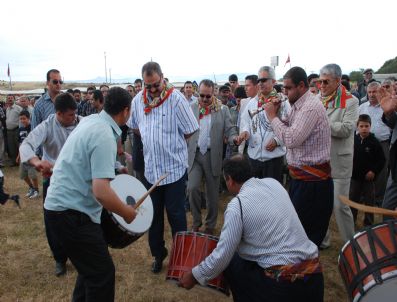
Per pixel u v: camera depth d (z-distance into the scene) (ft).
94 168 8.78
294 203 12.23
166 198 13.66
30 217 20.04
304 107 11.50
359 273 7.98
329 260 15.12
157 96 13.37
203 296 12.67
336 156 14.23
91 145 8.90
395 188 13.03
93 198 9.35
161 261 14.16
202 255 10.03
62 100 12.32
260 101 15.72
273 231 8.65
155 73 12.99
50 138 12.80
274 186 9.14
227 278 9.58
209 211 17.33
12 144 33.63
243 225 8.75
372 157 17.31
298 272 8.52
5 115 34.22
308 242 9.02
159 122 13.34
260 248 8.77
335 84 14.17
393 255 7.73
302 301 8.57
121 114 9.46
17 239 17.02
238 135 17.08
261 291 8.76
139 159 17.62
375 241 8.10
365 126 17.10
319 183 11.93
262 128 15.72
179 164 13.52
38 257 15.34
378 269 7.71
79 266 9.58
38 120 15.23
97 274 9.50
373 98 20.70
